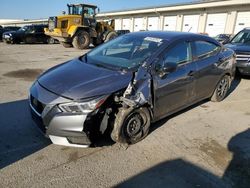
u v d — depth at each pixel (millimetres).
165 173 3039
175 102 4195
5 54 12805
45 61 10766
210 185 2865
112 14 46781
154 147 3586
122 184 2818
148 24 39906
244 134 4141
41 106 3145
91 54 4422
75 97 3018
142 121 3658
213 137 3984
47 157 3238
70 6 17750
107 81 3303
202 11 30484
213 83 5180
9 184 2727
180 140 3828
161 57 3818
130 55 3955
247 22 26016
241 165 3258
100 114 3133
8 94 5660
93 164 3145
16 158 3184
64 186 2738
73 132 3027
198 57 4590
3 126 4004
